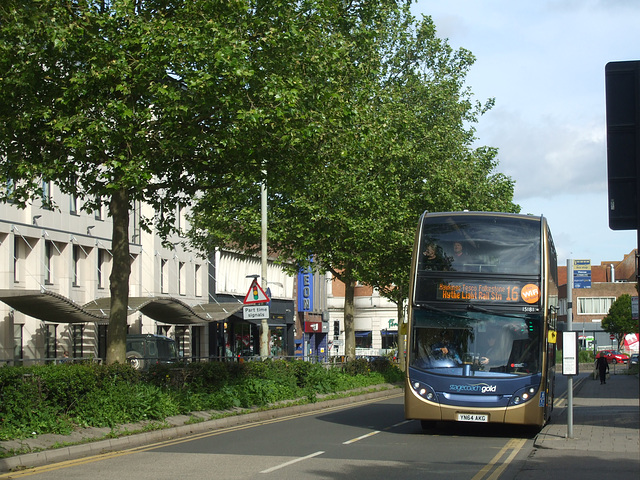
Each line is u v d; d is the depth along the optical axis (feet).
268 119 60.23
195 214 121.49
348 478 36.68
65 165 61.00
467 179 136.77
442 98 132.87
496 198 143.95
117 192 62.28
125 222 62.59
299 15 66.59
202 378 70.74
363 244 115.65
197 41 57.62
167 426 57.72
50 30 55.83
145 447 49.57
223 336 175.22
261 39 62.44
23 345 110.73
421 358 57.36
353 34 104.22
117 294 61.52
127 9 58.44
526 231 58.49
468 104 139.23
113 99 60.18
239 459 43.45
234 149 62.90
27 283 111.14
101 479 35.96
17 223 107.34
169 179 67.51
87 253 126.72
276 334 203.51
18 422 47.03
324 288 250.78
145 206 145.79
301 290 218.38
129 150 59.72
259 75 62.03
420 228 59.47
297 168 66.49
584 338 332.80
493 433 61.31
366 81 90.43
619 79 23.86
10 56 56.54
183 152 59.52
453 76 137.69
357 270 117.70
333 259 117.29
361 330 279.90
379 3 107.55
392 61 133.80
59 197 118.11
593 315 344.90
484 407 56.03
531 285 57.21
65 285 119.24
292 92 60.54
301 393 90.12
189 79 57.67
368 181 114.73
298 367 94.48
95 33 59.16
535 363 56.29
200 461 42.57
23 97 58.49
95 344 126.31
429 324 57.72
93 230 128.26
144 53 58.90
